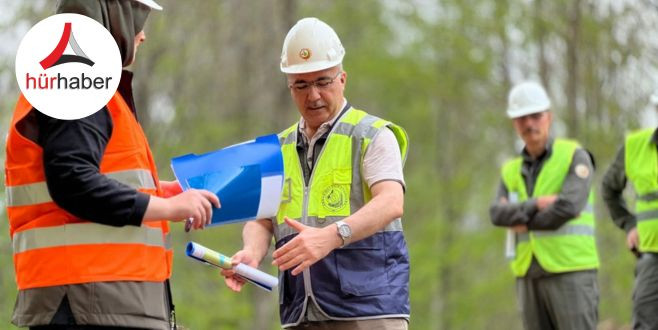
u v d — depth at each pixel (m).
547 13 35.09
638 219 16.58
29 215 8.20
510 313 44.75
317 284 10.19
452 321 43.16
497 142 49.41
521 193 17.34
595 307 16.81
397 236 10.39
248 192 9.15
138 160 8.35
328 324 10.22
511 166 17.72
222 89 36.53
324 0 45.88
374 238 10.23
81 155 7.93
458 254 43.19
